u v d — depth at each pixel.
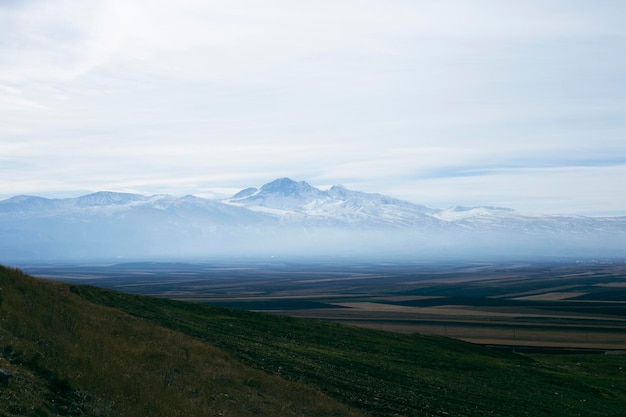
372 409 37.69
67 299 39.97
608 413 49.66
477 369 61.94
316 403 35.34
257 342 51.72
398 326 128.38
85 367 25.78
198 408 27.25
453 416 39.56
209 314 63.16
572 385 61.09
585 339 112.31
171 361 34.19
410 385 47.31
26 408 18.84
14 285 34.50
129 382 26.59
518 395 51.19
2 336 24.38
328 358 51.53
